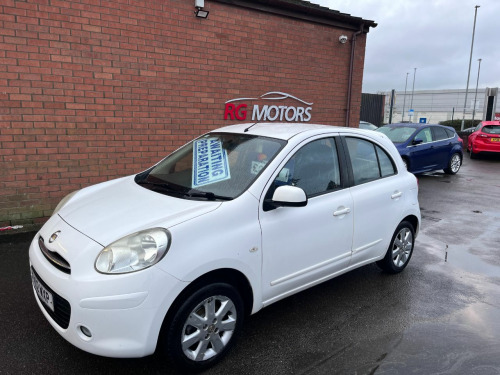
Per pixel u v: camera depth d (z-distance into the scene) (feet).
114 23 18.16
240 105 22.79
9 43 15.99
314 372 8.94
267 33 23.02
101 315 7.40
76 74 17.60
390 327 10.95
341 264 11.71
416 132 36.06
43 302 8.73
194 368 8.57
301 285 10.66
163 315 7.74
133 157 19.69
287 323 10.94
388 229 13.26
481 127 53.78
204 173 10.73
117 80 18.66
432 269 15.29
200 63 20.95
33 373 8.58
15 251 15.19
